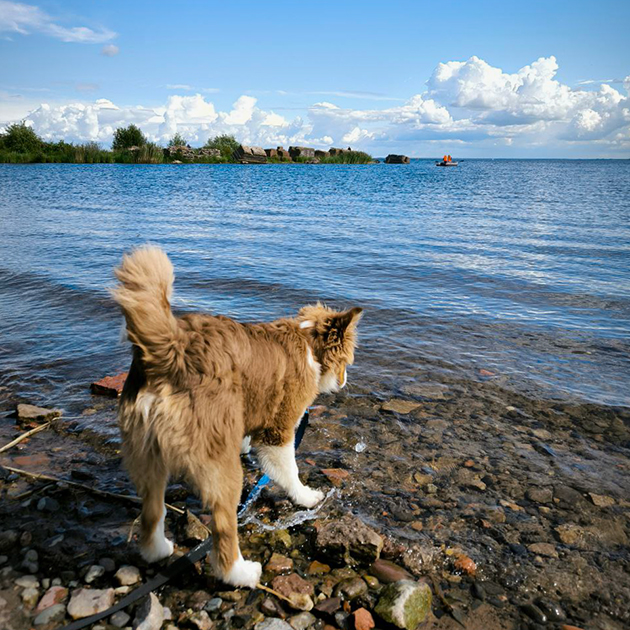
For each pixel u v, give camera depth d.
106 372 1.86
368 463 1.37
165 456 0.91
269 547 1.09
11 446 1.40
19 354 2.00
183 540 1.10
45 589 0.97
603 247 4.24
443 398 1.70
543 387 1.77
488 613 0.95
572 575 1.03
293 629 0.90
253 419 1.07
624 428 1.54
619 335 2.25
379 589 0.99
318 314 1.25
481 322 2.41
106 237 4.56
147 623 0.88
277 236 4.70
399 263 3.58
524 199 9.32
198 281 3.00
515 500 1.24
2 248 3.99
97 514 1.17
